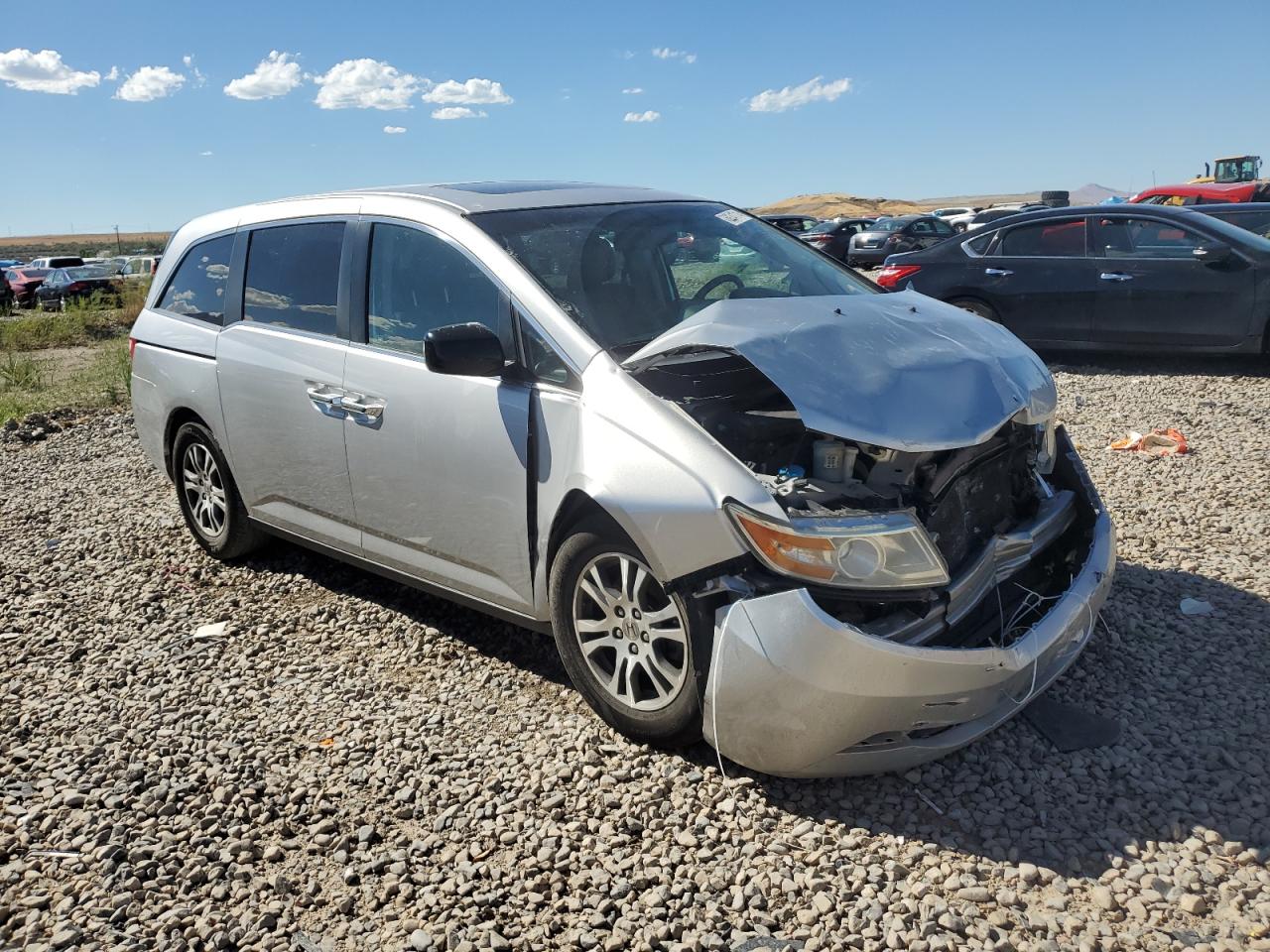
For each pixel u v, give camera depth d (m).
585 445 3.44
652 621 3.37
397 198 4.43
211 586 5.38
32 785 3.58
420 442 4.03
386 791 3.43
